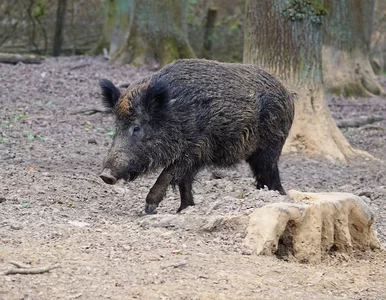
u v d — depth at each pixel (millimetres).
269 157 12789
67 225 9938
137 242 9219
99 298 7258
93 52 32812
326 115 18641
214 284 7926
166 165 11289
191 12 39719
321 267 9477
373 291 8531
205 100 11430
